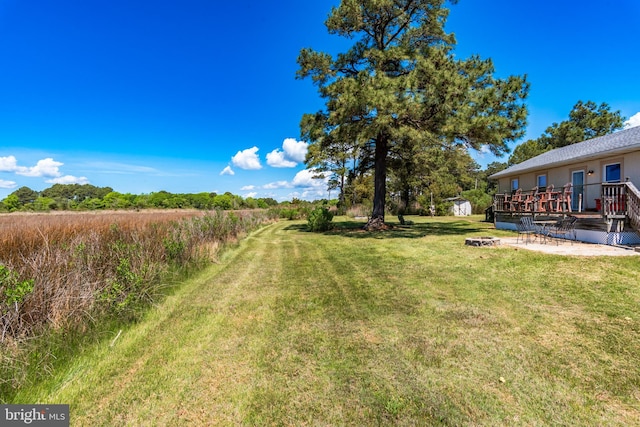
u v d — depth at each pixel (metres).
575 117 26.86
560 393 2.15
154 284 4.75
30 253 4.40
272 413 2.03
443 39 12.79
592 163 11.16
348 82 10.74
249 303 4.34
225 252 8.72
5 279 2.77
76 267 3.85
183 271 6.03
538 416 1.93
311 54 12.57
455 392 2.19
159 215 15.90
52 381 2.40
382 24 12.44
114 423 1.97
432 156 14.36
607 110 25.47
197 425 1.94
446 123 9.30
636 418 1.90
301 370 2.55
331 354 2.80
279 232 14.51
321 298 4.46
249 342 3.09
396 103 9.10
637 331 3.04
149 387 2.34
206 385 2.37
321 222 14.57
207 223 10.01
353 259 7.27
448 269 5.81
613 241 7.72
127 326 3.50
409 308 3.90
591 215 8.62
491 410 2.00
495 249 7.50
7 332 2.63
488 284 4.79
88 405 2.14
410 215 27.66
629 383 2.23
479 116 9.05
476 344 2.89
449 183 30.39
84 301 3.24
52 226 8.19
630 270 5.09
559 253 6.63
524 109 10.03
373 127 9.74
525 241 8.89
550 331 3.11
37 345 2.70
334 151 14.09
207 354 2.85
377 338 3.10
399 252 7.85
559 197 10.65
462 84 9.04
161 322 3.65
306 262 7.20
